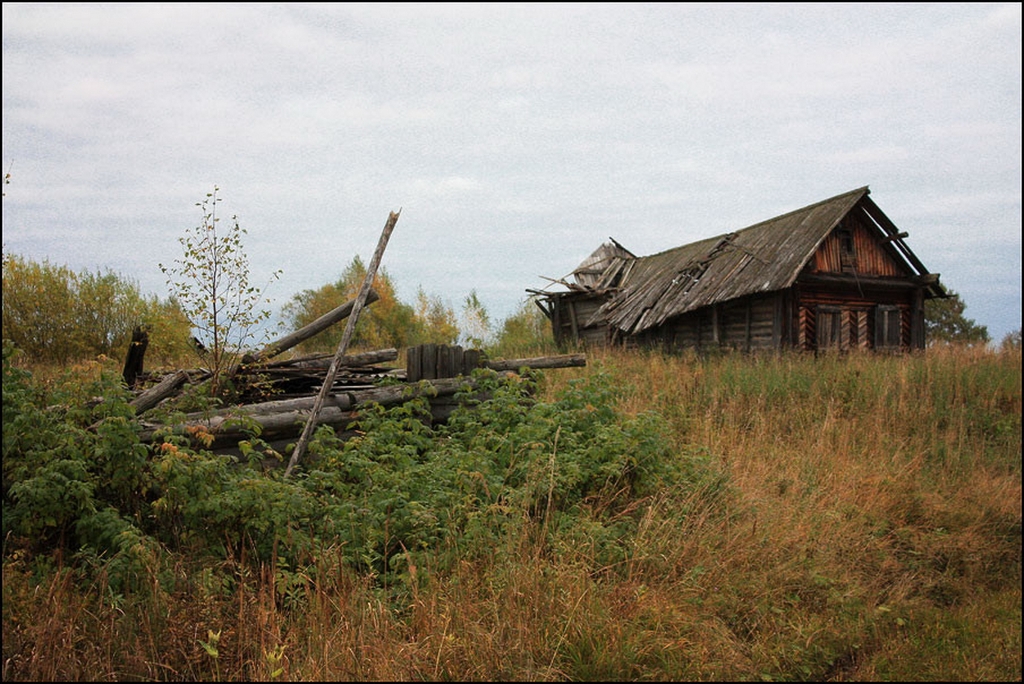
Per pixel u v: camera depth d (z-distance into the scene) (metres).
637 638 4.23
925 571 6.11
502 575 4.57
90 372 5.34
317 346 24.27
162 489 4.61
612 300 22.66
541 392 9.01
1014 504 7.52
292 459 5.65
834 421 9.55
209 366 7.34
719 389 11.09
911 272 18.36
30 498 4.22
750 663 4.35
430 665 3.87
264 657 3.67
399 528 4.98
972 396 11.13
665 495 6.11
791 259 16.56
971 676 4.44
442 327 26.12
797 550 5.79
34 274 15.90
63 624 3.75
